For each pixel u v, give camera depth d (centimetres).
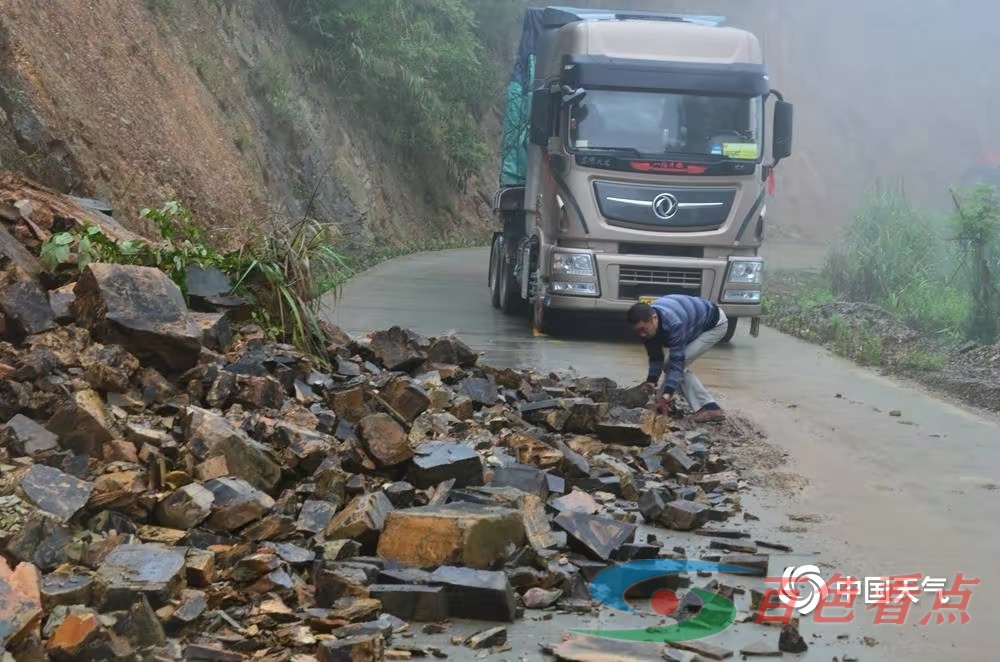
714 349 1452
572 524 598
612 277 1440
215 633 460
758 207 1473
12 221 810
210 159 1791
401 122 3141
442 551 539
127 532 521
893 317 1697
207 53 2095
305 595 502
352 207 2623
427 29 3181
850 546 639
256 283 898
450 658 465
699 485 755
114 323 685
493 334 1460
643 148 1443
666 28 1475
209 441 593
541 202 1515
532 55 1766
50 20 1412
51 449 564
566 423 845
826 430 956
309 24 2736
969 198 1536
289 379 762
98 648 407
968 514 709
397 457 646
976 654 489
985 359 1347
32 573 427
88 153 1319
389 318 1530
